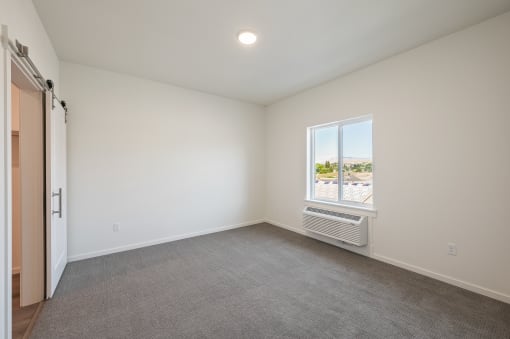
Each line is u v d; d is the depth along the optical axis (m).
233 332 1.68
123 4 1.89
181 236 3.81
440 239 2.42
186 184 3.86
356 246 3.21
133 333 1.67
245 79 3.49
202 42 2.47
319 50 2.64
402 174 2.71
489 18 2.08
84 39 2.40
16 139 2.57
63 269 2.62
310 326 1.74
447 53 2.35
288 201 4.38
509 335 1.64
